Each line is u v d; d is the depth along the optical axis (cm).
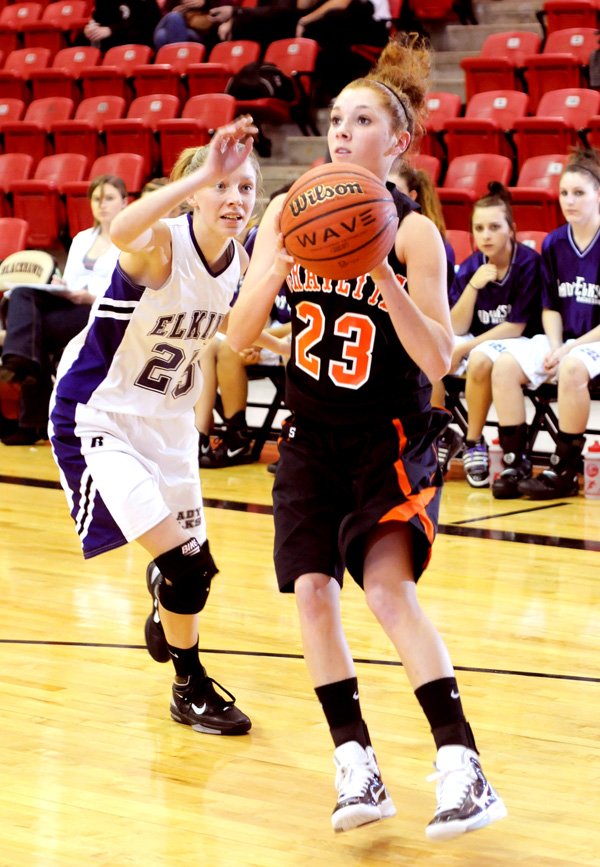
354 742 340
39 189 1410
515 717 459
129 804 378
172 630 441
